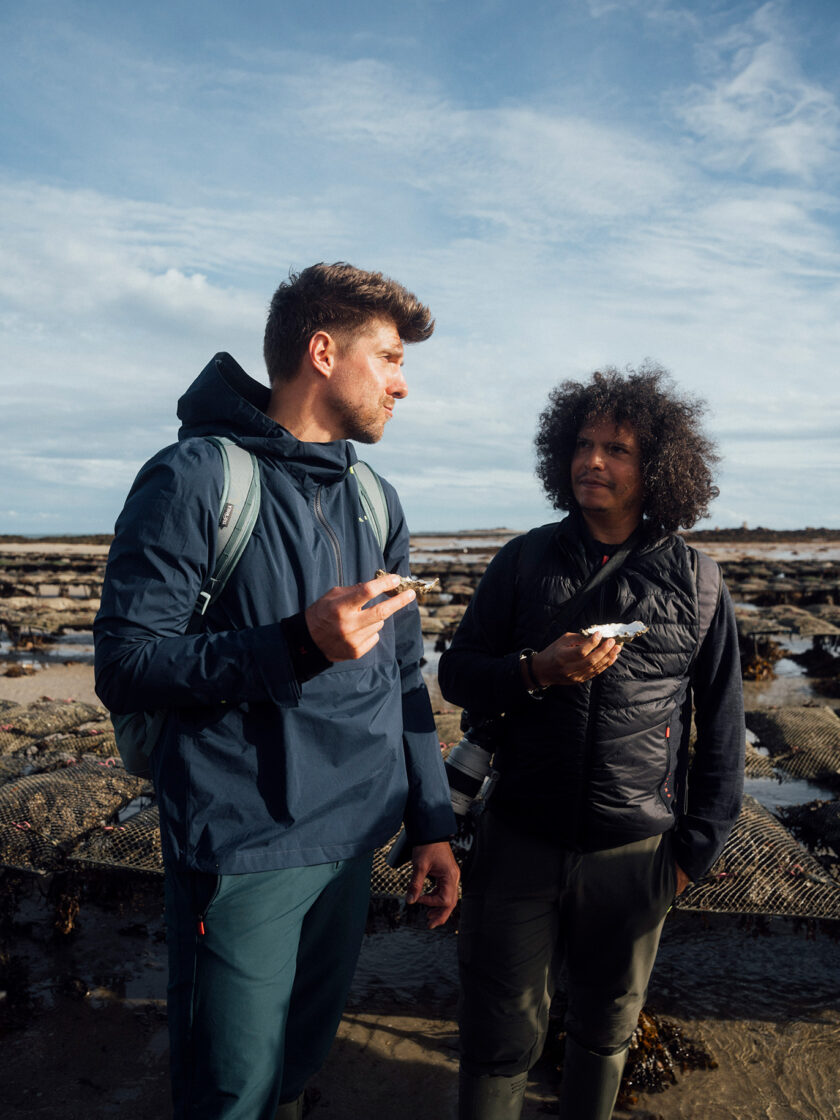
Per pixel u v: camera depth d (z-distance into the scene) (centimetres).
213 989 150
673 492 204
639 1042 281
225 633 147
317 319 170
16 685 1079
